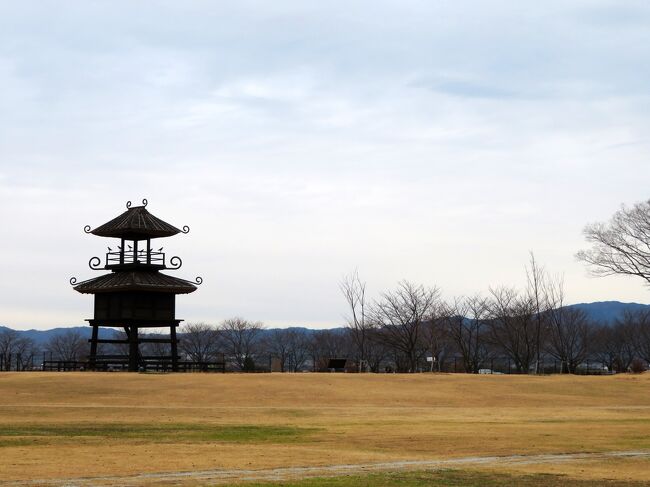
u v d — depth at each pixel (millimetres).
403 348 92125
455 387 54156
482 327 132000
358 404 47375
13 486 20016
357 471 23359
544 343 113125
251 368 96875
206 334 130375
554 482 21844
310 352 127938
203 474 22359
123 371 64312
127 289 62031
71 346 126125
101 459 25109
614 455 28109
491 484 21328
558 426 37781
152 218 64312
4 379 50938
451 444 30672
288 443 30578
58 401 45531
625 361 127000
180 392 48469
